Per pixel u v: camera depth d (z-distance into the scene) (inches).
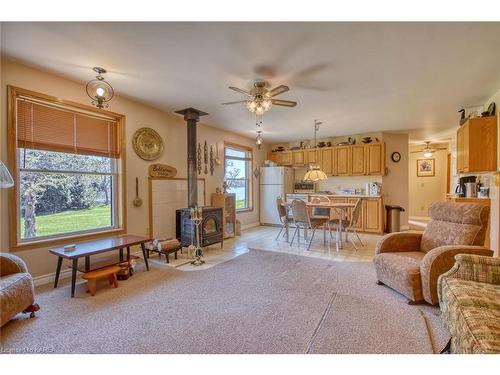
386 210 233.3
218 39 88.0
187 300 97.6
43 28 81.4
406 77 118.5
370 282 115.3
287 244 190.1
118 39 88.0
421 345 69.1
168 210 176.1
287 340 72.0
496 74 115.3
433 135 251.9
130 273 124.3
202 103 156.8
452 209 105.2
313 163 264.4
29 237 114.1
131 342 71.3
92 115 135.3
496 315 53.4
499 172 128.6
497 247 130.6
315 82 123.9
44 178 119.6
